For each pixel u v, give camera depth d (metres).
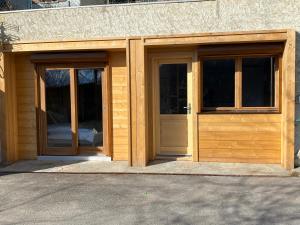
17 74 8.35
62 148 8.28
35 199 5.60
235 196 5.54
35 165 7.83
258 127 7.41
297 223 4.49
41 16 7.87
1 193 5.93
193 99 7.59
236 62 7.43
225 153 7.55
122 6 7.55
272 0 7.05
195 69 7.53
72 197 5.66
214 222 4.57
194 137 7.63
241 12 7.14
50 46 7.80
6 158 8.04
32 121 8.36
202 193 5.71
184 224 4.52
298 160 7.16
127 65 7.43
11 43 7.93
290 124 6.96
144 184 6.29
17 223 4.65
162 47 7.60
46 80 8.27
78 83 8.18
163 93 7.93
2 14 7.97
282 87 7.18
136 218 4.75
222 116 7.51
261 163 7.44
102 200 5.49
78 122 8.23
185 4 7.32
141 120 7.43
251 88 7.45
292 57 6.87
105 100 8.02
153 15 7.45
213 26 7.25
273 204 5.16
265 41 7.06
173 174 6.86
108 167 7.47
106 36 7.64
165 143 7.97
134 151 7.49
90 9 7.69
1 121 8.03
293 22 7.03
